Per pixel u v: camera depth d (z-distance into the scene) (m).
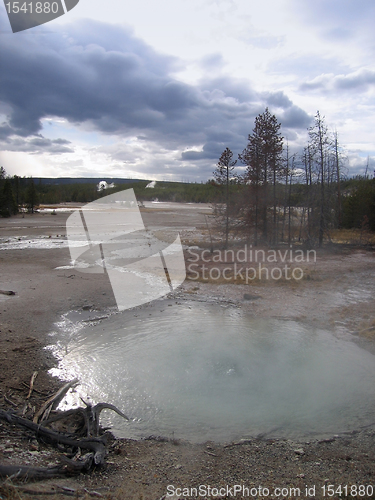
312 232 28.00
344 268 18.66
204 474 3.88
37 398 5.88
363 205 34.94
